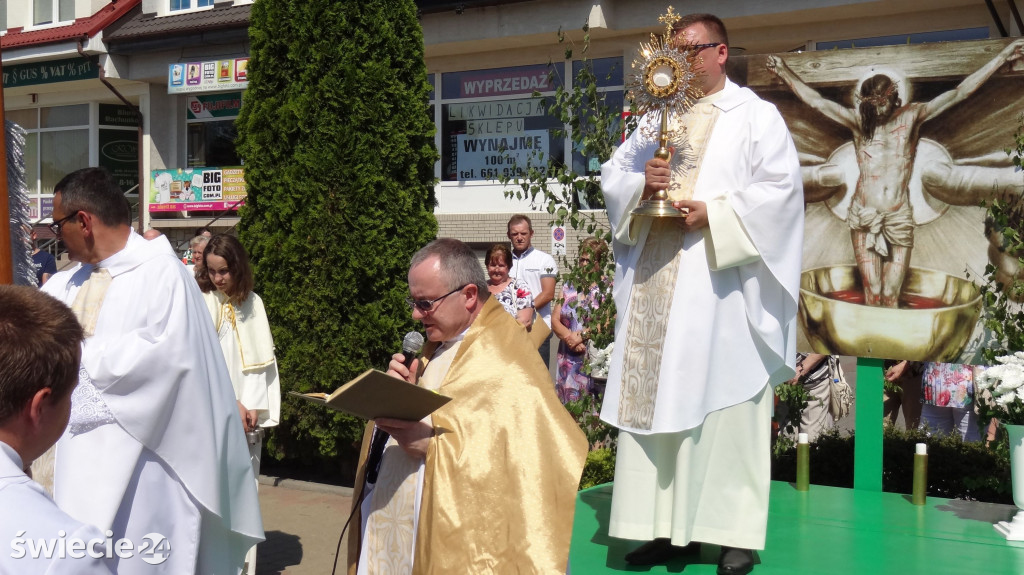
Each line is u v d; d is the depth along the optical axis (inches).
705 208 161.5
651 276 170.7
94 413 134.9
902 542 188.5
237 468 152.5
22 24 837.8
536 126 659.4
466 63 669.9
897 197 236.5
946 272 232.5
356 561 129.0
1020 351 209.8
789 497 228.5
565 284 320.2
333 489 304.5
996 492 246.5
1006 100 226.7
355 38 294.8
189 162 805.9
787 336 170.9
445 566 109.1
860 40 546.0
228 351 211.6
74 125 871.1
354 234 291.7
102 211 144.0
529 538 108.7
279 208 298.2
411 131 300.0
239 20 692.1
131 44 751.1
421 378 125.6
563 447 113.0
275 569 229.6
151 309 140.6
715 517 166.7
